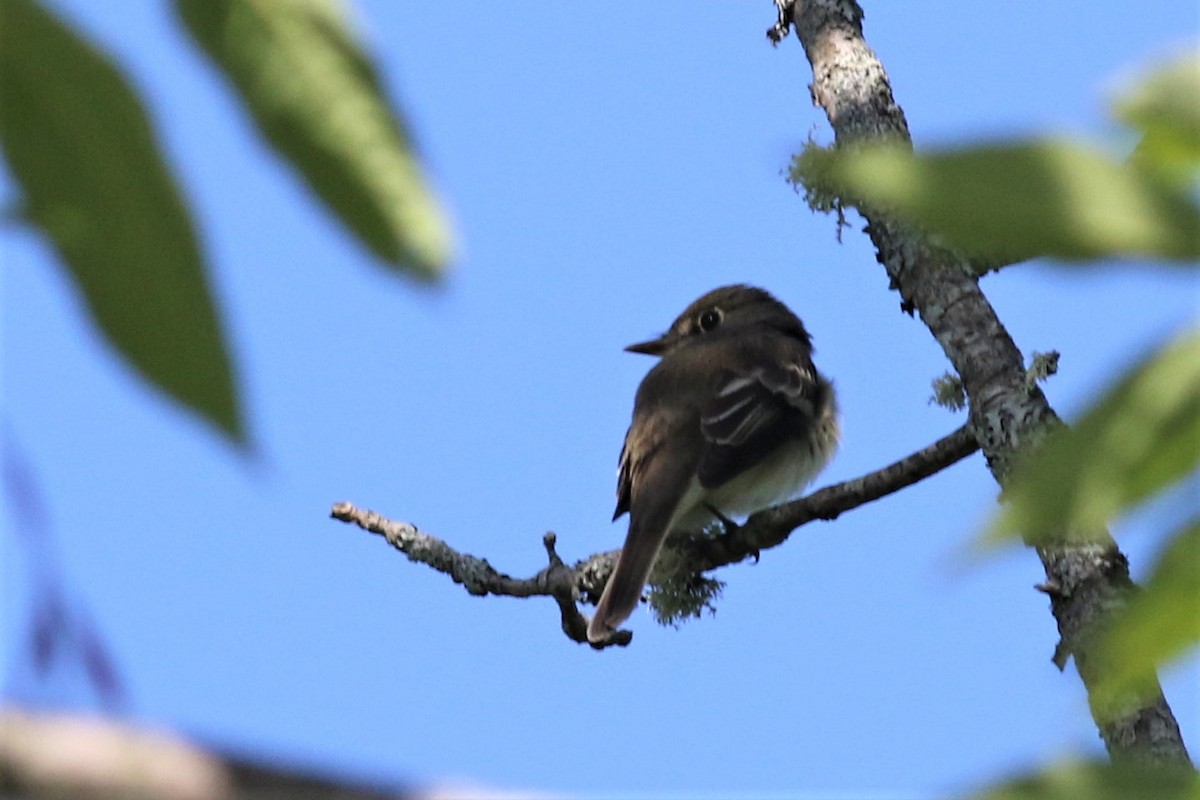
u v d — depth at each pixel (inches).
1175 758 265.0
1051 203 62.2
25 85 75.2
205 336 76.5
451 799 64.9
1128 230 61.9
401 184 70.6
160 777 64.9
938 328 354.9
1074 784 66.5
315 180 71.6
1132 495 67.2
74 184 76.6
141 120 75.4
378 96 72.5
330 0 73.4
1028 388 335.3
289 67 72.5
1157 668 74.2
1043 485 68.1
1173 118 63.5
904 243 367.9
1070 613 292.7
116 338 77.1
